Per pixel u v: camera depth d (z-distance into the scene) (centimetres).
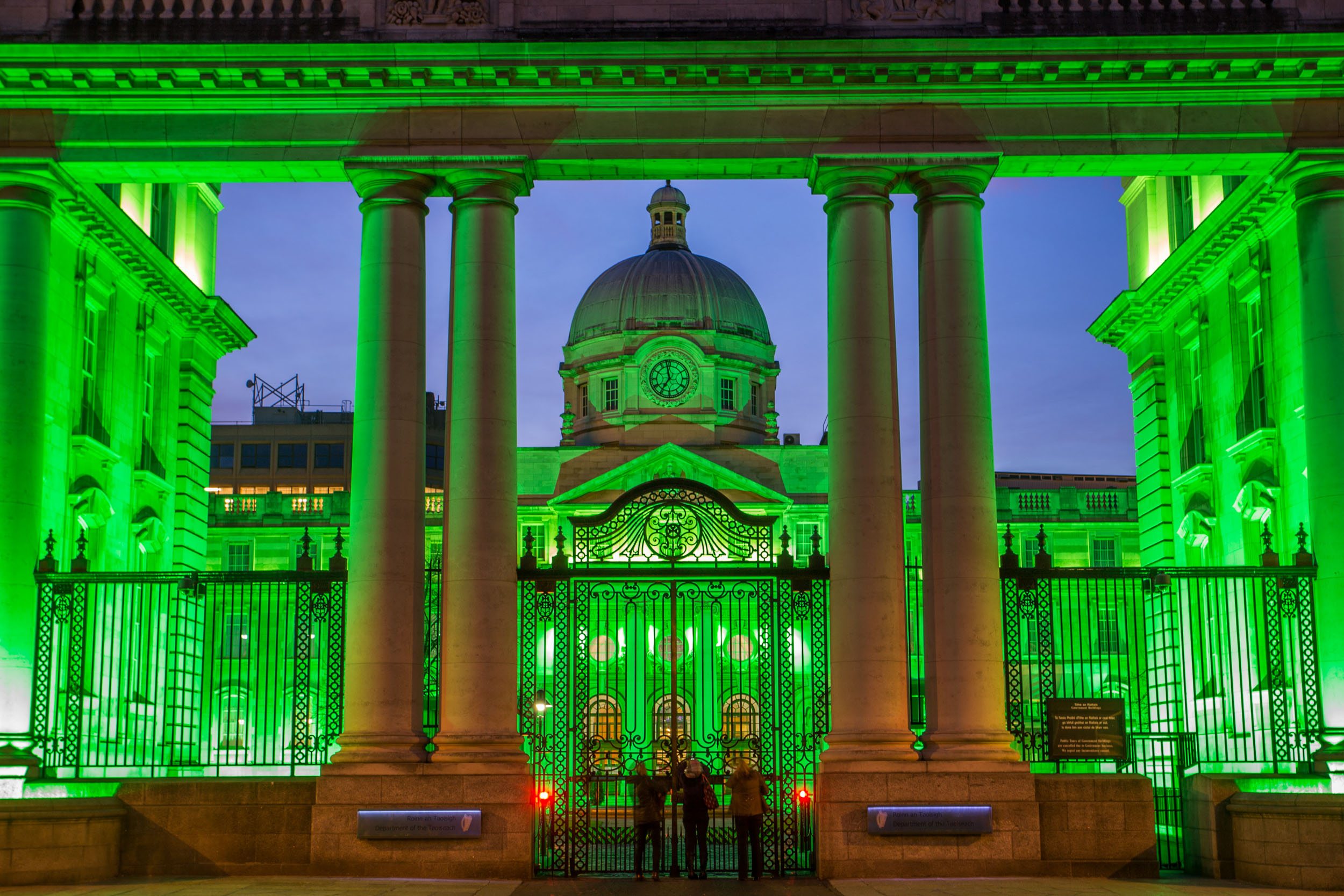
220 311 3944
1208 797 2623
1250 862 2519
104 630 2694
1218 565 3525
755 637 5959
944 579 2655
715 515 2856
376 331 2709
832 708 2647
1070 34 2706
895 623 2636
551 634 5694
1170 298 3781
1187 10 2758
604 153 2758
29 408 2723
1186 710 3394
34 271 2759
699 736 5872
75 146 2752
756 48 2692
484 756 2573
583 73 2716
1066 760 2678
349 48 2684
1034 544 8069
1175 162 2797
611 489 8131
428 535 7031
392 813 2530
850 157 2741
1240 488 3394
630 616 5959
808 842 2903
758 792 2611
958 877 2523
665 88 2741
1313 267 2762
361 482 2666
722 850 3075
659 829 2602
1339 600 2680
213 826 2566
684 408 9375
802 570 2769
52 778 2606
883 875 2531
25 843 2416
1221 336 3522
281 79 2716
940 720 2622
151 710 3500
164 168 2773
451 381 2731
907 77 2723
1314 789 2620
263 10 2784
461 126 2756
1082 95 2753
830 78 2728
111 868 2530
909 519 6719
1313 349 2753
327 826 2538
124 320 3541
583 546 2834
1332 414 2719
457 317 2731
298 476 11519
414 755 2572
